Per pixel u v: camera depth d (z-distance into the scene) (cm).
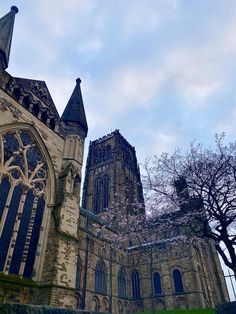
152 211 3155
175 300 5878
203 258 6988
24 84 2683
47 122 2806
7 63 2569
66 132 3116
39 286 1962
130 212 6244
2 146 2148
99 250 5981
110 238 6412
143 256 6969
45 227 2278
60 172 2703
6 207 2016
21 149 2345
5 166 2127
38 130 2605
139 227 4412
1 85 2356
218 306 838
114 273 6306
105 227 6700
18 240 2025
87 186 10044
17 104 2464
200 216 2236
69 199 2527
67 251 2208
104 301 5500
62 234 2233
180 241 4322
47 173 2561
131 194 8762
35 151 2541
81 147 3152
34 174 2397
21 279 1880
